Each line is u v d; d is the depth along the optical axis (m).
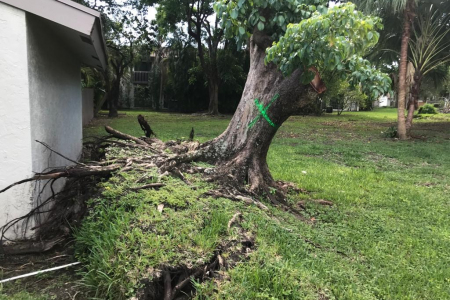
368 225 4.47
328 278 3.00
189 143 5.78
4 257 3.39
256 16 4.31
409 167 8.64
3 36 3.38
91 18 3.58
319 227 4.31
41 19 3.69
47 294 2.84
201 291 2.59
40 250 3.46
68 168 3.89
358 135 15.04
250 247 3.21
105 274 2.68
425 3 13.73
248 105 4.98
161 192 3.68
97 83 21.70
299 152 10.04
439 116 27.77
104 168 3.97
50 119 4.45
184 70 28.56
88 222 3.31
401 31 14.81
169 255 2.78
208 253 2.92
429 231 4.40
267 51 3.94
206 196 3.99
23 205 3.59
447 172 7.93
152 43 22.86
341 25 3.43
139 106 34.00
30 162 3.58
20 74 3.46
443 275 3.29
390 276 3.21
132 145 5.30
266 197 4.79
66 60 5.64
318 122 21.42
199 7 23.12
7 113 3.47
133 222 3.16
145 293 2.56
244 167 4.86
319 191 5.98
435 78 21.23
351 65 3.97
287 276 2.76
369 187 6.42
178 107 30.48
